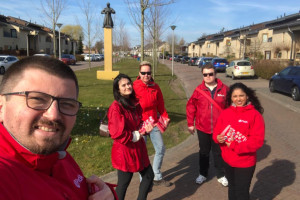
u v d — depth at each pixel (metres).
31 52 40.69
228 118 2.85
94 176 1.29
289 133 6.72
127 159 2.79
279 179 4.11
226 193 3.71
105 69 18.64
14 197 0.75
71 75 0.99
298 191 3.74
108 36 18.36
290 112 9.29
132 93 2.94
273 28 30.98
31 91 0.87
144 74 3.56
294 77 11.64
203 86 3.80
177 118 7.87
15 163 0.82
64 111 0.94
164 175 4.30
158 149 3.77
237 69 20.03
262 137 2.70
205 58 33.62
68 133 0.99
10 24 40.31
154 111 3.70
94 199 1.17
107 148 5.05
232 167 2.86
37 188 0.85
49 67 0.91
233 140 2.76
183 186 3.92
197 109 3.88
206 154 3.90
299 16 28.06
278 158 4.98
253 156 2.77
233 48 44.94
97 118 6.93
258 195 3.65
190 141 6.05
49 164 0.94
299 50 27.42
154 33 18.39
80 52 71.69
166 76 21.00
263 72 20.41
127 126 2.81
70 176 1.10
